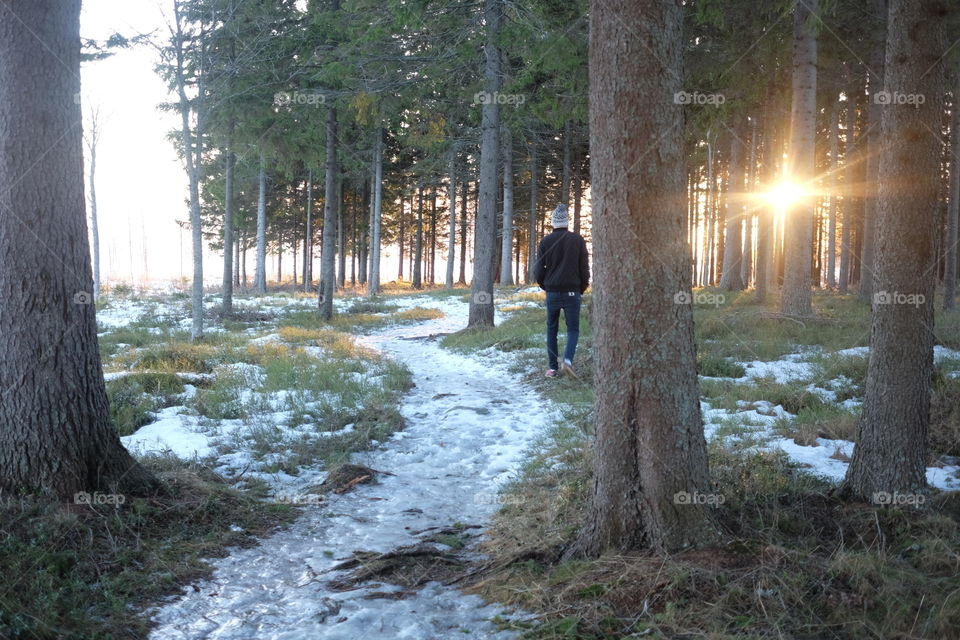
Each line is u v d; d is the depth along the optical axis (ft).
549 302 28.91
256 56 50.93
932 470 15.69
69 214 13.55
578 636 8.99
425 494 17.33
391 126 61.82
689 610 9.32
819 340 37.35
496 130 51.65
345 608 10.63
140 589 11.06
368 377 33.76
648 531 11.17
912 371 12.80
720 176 104.01
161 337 51.57
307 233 120.67
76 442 13.47
